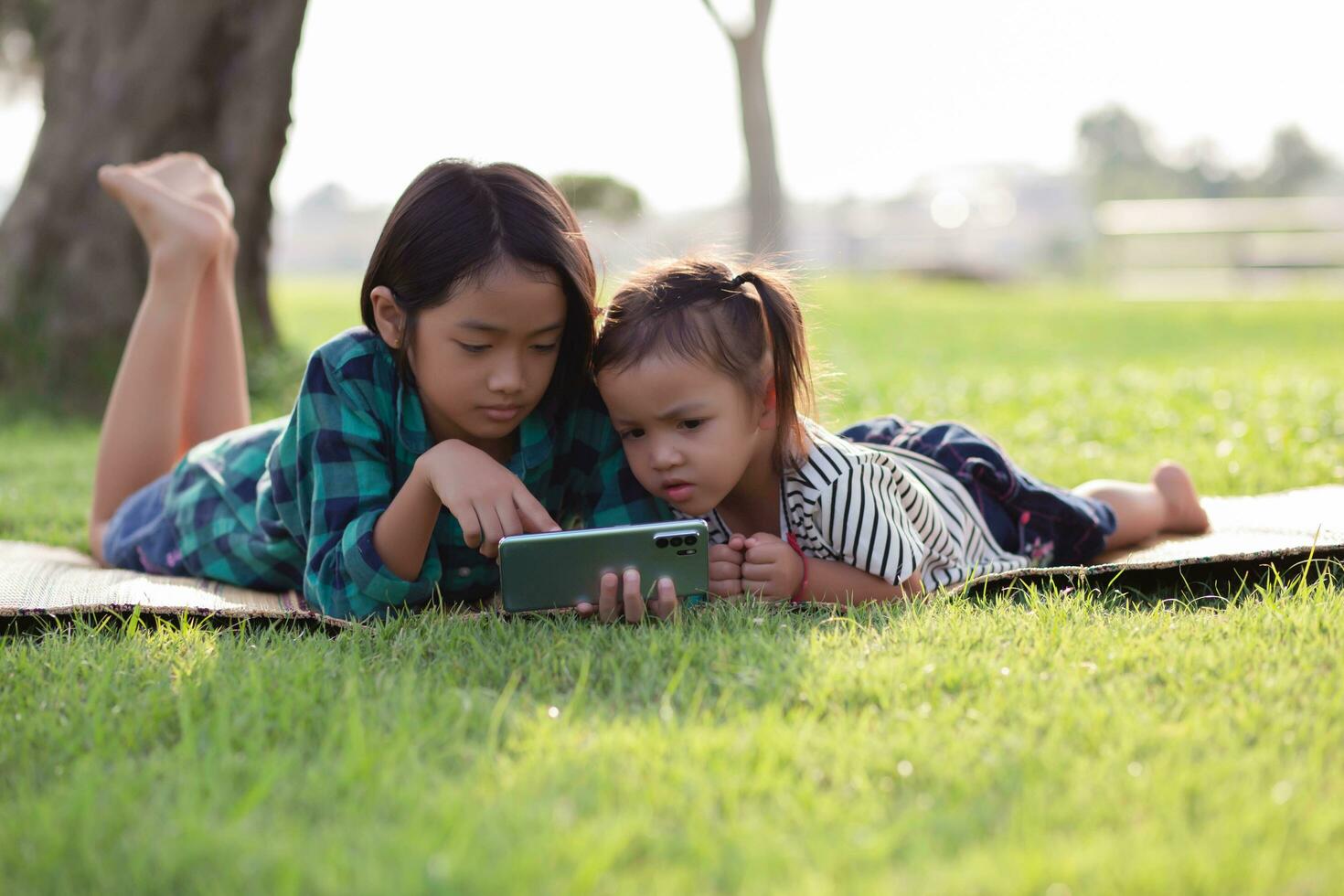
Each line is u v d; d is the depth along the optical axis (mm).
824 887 1221
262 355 7070
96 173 6590
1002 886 1216
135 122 6605
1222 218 26156
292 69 6883
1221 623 2127
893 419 3127
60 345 6559
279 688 1817
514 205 2178
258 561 2770
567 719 1685
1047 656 1955
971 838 1338
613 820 1364
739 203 29438
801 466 2449
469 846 1306
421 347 2221
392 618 2295
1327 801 1406
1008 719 1683
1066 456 4680
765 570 2387
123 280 6641
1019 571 2473
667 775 1494
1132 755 1543
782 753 1549
